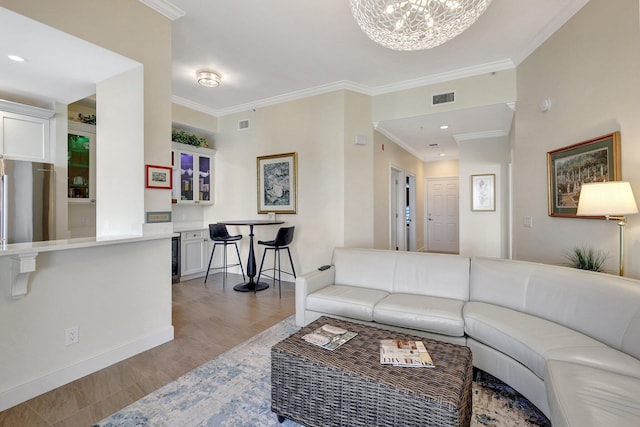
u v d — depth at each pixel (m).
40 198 3.24
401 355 1.55
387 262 3.02
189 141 5.13
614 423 1.06
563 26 2.79
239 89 4.52
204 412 1.74
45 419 1.68
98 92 2.80
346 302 2.61
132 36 2.39
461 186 5.55
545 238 3.12
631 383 1.31
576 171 2.65
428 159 7.90
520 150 3.56
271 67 3.80
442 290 2.69
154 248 2.59
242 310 3.46
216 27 2.93
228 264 5.44
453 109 3.99
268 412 1.75
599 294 1.81
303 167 4.66
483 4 2.07
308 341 1.73
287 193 4.79
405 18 2.15
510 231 4.78
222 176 5.53
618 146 2.22
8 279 1.79
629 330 1.59
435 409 1.23
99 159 2.79
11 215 3.03
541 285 2.16
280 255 4.89
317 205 4.54
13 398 1.79
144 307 2.51
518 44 3.26
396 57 3.54
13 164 3.04
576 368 1.44
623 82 2.20
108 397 1.88
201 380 2.06
